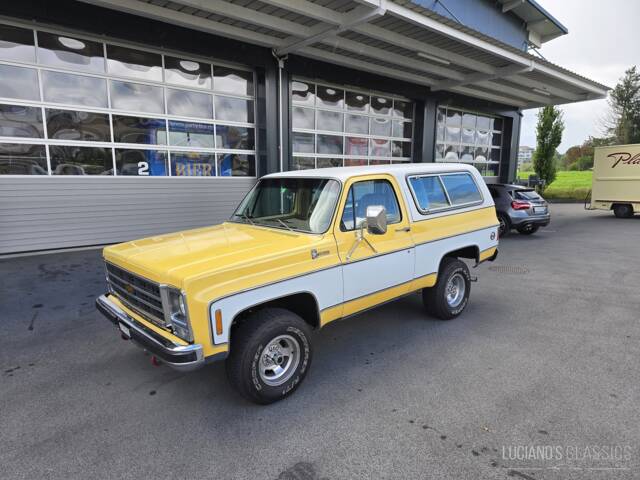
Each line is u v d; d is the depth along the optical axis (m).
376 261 3.80
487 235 5.23
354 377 3.55
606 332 4.54
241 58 9.64
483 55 11.48
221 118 10.07
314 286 3.29
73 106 8.02
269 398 3.09
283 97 10.61
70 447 2.66
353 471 2.41
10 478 2.38
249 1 7.68
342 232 3.53
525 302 5.67
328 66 11.38
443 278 4.71
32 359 3.91
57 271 6.86
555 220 15.71
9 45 7.31
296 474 2.40
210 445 2.67
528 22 17.55
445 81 13.97
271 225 3.92
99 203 8.48
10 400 3.21
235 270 2.82
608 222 14.97
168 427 2.87
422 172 4.52
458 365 3.76
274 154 10.66
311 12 7.96
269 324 3.01
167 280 2.73
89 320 4.87
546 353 4.00
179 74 9.28
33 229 7.85
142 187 8.98
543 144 25.89
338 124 12.66
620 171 16.14
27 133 7.62
